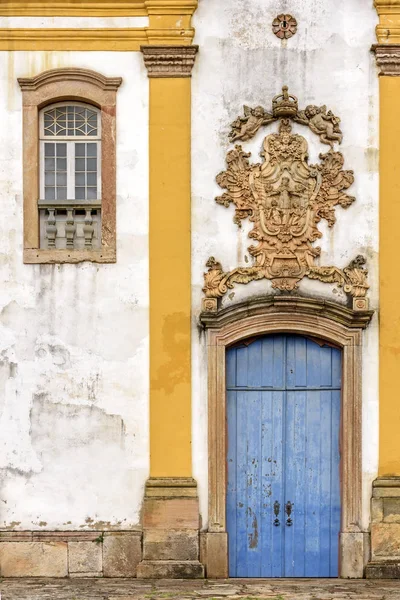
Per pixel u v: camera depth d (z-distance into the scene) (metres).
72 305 11.38
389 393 11.34
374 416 11.36
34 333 11.38
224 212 11.45
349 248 11.43
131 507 11.28
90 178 11.58
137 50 11.48
